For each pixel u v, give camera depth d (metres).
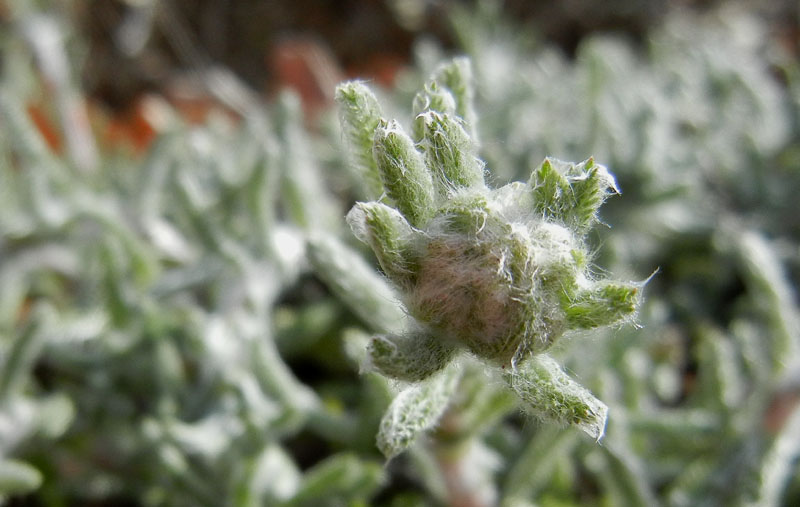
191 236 0.14
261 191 0.12
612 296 0.07
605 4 0.23
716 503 0.11
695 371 0.14
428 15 0.23
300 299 0.15
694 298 0.15
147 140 0.19
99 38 0.21
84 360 0.12
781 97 0.17
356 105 0.08
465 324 0.07
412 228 0.07
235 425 0.11
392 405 0.07
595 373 0.11
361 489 0.10
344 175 0.16
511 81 0.18
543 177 0.07
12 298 0.13
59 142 0.18
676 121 0.18
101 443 0.12
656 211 0.15
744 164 0.16
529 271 0.07
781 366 0.11
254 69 0.23
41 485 0.12
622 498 0.10
